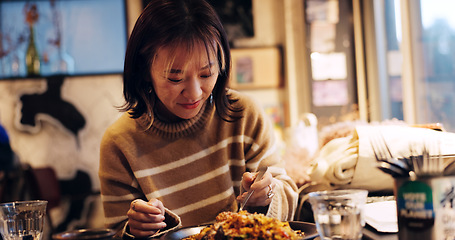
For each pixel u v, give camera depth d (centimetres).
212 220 147
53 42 492
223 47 132
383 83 427
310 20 450
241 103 154
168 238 107
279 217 134
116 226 144
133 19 495
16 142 489
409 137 144
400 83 393
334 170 148
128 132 148
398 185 87
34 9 486
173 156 148
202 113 149
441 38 313
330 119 446
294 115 474
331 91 448
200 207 148
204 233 101
